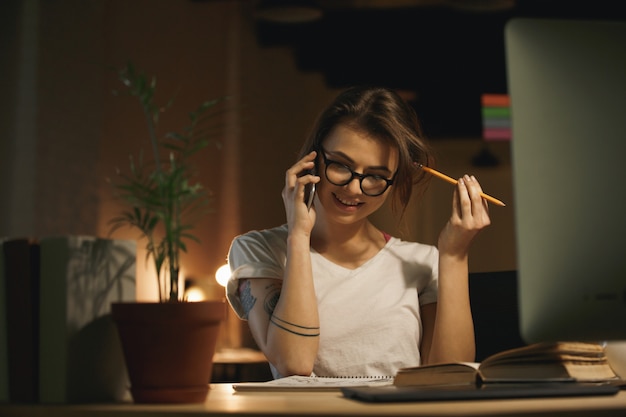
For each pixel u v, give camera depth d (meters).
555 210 0.99
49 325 1.05
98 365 1.06
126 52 5.70
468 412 0.81
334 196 1.65
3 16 5.35
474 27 6.10
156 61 5.82
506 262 5.90
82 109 5.48
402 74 6.21
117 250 1.11
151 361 0.98
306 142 1.71
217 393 1.17
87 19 5.56
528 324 0.99
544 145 0.99
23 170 5.26
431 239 5.83
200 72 6.05
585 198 0.99
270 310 1.66
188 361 0.99
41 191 5.27
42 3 5.38
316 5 6.10
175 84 5.89
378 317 1.78
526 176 0.99
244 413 0.86
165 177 1.08
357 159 1.62
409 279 1.85
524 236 0.99
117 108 5.61
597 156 1.00
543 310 0.99
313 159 1.60
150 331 0.98
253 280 1.72
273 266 1.74
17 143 5.28
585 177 0.99
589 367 1.16
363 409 0.85
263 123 6.15
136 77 1.19
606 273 0.99
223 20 6.16
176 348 0.98
